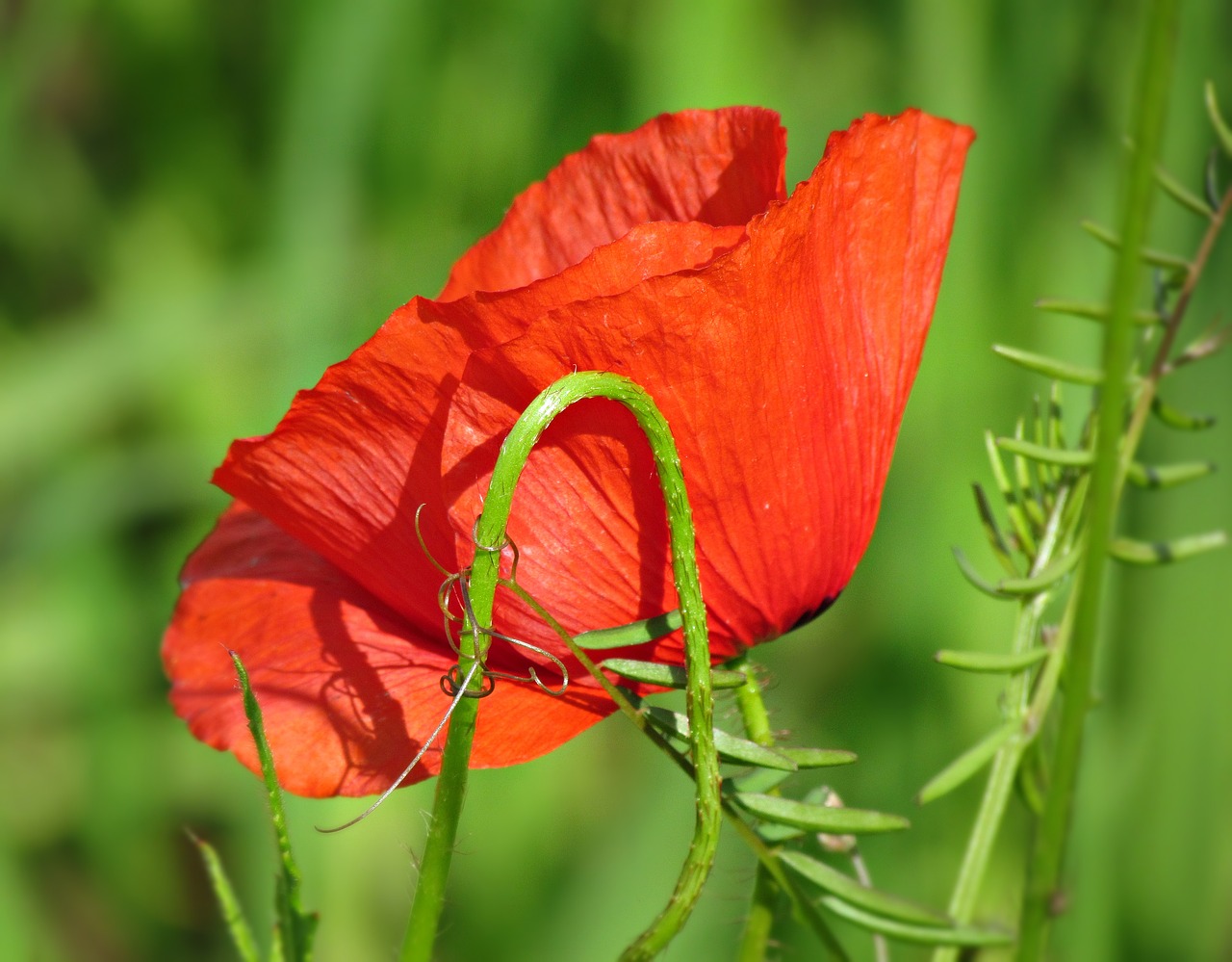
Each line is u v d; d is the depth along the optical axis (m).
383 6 0.75
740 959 0.46
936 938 0.45
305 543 0.47
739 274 0.44
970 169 0.69
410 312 0.45
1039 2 0.69
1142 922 0.57
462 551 0.45
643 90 0.75
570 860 0.70
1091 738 0.58
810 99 0.77
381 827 0.70
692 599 0.44
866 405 0.46
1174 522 0.58
